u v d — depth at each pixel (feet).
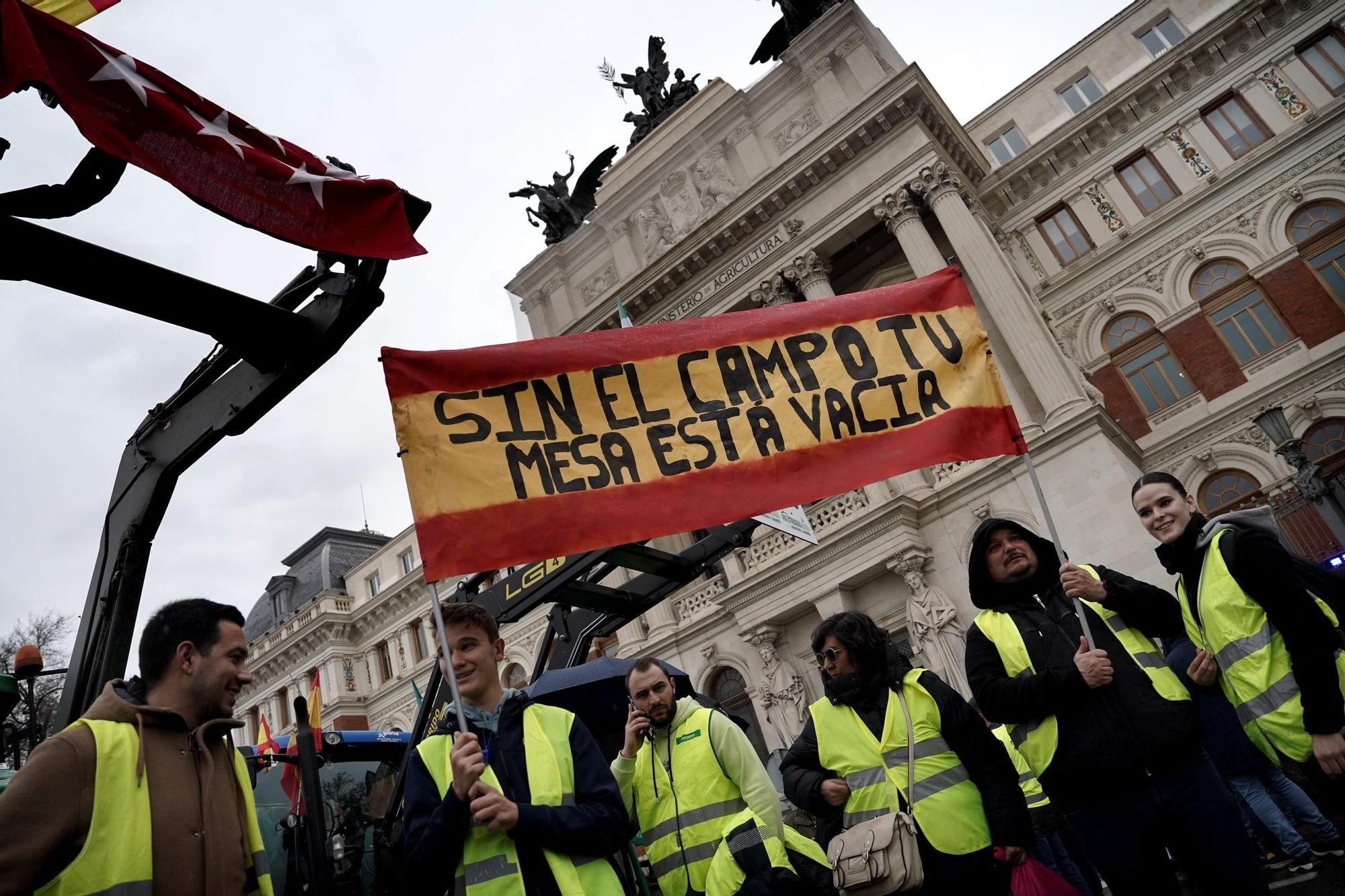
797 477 13.94
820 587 64.49
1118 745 11.43
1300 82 72.59
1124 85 77.92
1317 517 63.26
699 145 86.17
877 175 73.67
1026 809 12.39
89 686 12.86
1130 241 76.28
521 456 12.51
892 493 64.80
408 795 10.44
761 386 14.52
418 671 108.68
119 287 11.28
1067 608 12.89
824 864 13.73
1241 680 11.69
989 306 65.98
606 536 12.46
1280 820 20.71
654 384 13.93
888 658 13.94
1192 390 71.51
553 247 93.97
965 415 14.97
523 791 10.34
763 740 66.69
